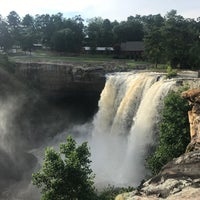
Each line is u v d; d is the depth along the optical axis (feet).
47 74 209.15
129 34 360.28
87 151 74.33
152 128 130.82
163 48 215.51
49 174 71.00
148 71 194.08
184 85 119.14
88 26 364.17
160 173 50.29
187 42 225.97
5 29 296.71
